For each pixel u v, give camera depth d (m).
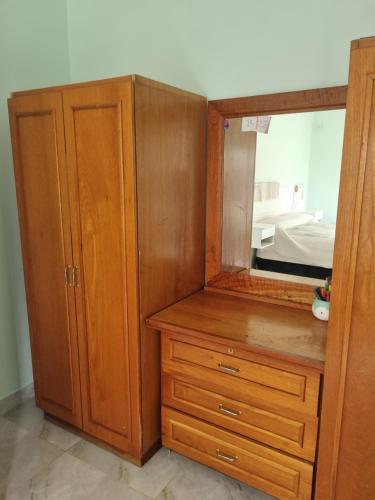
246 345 1.49
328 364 1.34
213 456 1.75
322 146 1.69
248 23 1.78
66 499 1.70
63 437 2.08
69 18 2.36
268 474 1.61
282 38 1.72
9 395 2.32
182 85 2.02
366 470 1.38
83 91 1.60
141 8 2.08
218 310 1.83
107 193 1.64
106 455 1.95
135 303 1.68
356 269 1.24
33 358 2.15
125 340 1.75
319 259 1.78
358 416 1.34
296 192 1.78
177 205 1.84
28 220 1.94
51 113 1.71
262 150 1.83
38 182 1.84
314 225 1.76
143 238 1.65
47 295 1.98
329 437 1.41
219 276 2.06
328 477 1.45
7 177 2.16
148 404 1.84
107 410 1.91
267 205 1.87
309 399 1.45
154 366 1.84
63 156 1.72
